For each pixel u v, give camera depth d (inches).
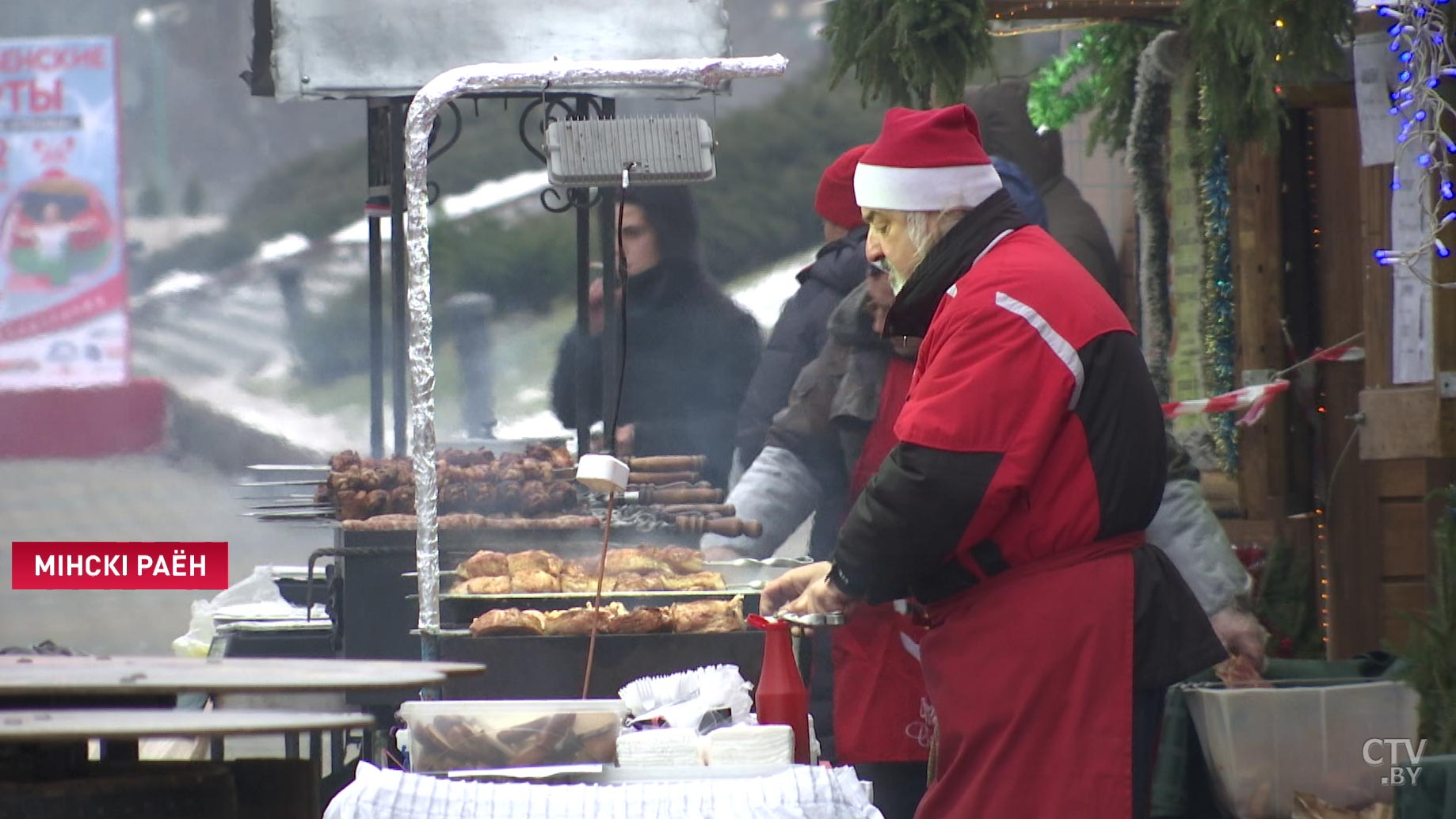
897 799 453.1
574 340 654.5
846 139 1299.2
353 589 445.1
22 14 1604.3
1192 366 614.9
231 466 1478.8
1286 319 626.5
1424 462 599.5
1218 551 472.7
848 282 521.7
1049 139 673.0
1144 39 626.2
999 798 335.6
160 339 1520.7
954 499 328.5
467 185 1387.8
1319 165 625.0
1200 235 611.2
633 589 401.1
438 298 1348.4
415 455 379.9
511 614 362.6
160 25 1581.0
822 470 490.6
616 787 270.1
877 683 439.2
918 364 352.5
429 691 364.2
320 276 1551.4
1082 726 333.1
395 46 540.1
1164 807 468.1
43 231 1552.7
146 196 1582.2
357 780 268.4
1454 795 395.9
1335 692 455.5
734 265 1206.3
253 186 1592.0
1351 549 605.6
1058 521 335.9
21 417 1472.7
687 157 472.7
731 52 551.2
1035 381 331.3
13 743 197.9
